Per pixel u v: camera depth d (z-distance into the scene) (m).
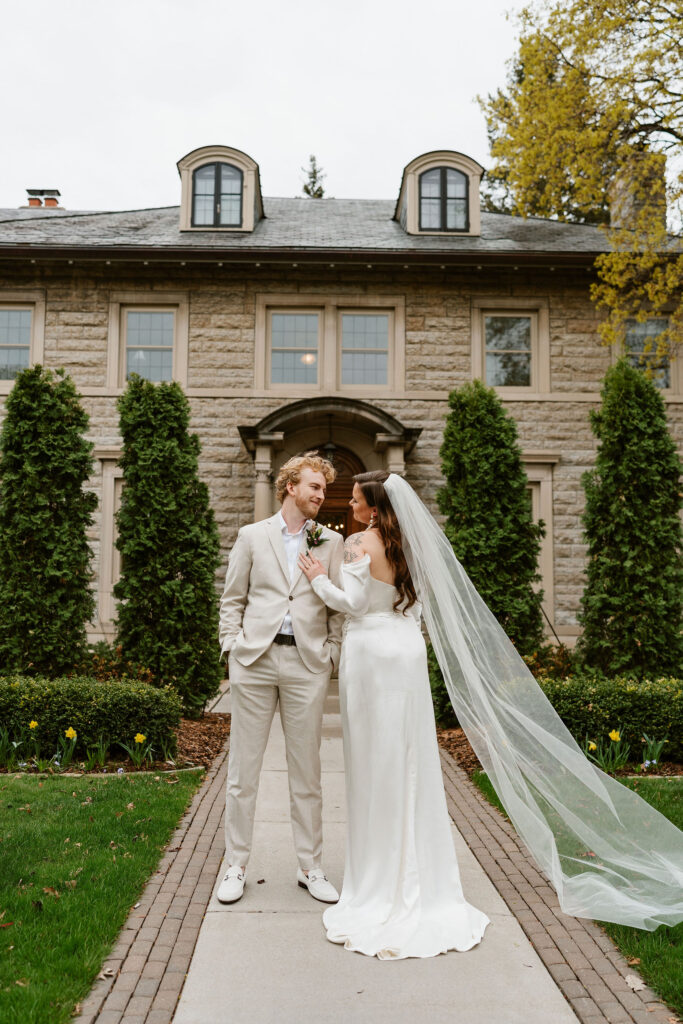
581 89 11.88
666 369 12.92
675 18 11.09
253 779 3.58
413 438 11.80
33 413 7.48
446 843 3.35
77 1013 2.51
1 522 7.43
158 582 7.98
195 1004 2.58
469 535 8.20
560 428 12.76
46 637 7.21
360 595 3.45
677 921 3.15
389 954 2.91
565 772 3.70
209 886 3.61
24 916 3.14
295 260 12.41
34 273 12.67
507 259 12.44
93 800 4.88
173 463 8.10
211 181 13.81
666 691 6.30
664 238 11.73
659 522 7.49
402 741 3.31
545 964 2.89
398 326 12.88
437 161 13.84
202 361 12.70
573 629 12.40
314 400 11.52
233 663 3.61
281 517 3.78
